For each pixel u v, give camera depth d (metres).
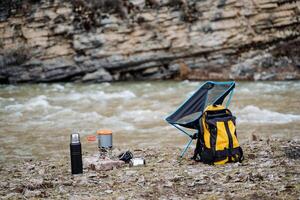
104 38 31.19
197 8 30.75
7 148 15.88
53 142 16.59
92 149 15.23
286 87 26.62
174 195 9.34
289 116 19.31
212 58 31.50
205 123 11.70
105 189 10.00
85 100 24.75
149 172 11.26
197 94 12.76
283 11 30.92
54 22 30.95
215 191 9.45
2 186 10.70
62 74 31.64
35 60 31.39
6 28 30.97
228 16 30.80
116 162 11.91
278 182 9.74
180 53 31.47
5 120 20.33
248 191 9.28
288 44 31.14
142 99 24.62
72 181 10.73
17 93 27.42
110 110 22.02
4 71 31.31
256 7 30.78
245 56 31.34
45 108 22.73
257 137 15.77
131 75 31.98
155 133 17.42
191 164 11.88
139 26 31.09
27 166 13.08
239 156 11.66
